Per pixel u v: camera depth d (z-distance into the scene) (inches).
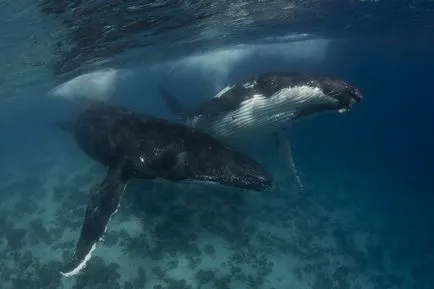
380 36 1109.1
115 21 418.6
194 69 979.9
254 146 690.2
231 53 963.3
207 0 432.1
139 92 1216.2
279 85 317.7
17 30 380.5
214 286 464.4
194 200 550.0
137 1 365.1
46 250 497.4
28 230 529.3
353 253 572.1
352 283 530.9
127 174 333.7
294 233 562.9
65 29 405.1
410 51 1499.8
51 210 558.6
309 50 1158.3
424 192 765.3
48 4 321.4
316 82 306.2
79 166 645.3
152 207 530.0
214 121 363.6
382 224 649.0
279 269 505.4
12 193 609.3
